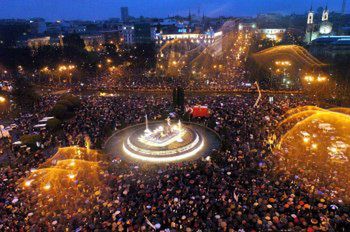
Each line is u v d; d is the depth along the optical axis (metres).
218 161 33.81
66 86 79.75
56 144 41.56
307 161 32.78
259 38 175.38
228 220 22.77
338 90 63.09
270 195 25.98
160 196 26.31
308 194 26.02
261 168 31.12
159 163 36.81
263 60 99.31
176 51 139.88
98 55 113.44
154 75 90.12
